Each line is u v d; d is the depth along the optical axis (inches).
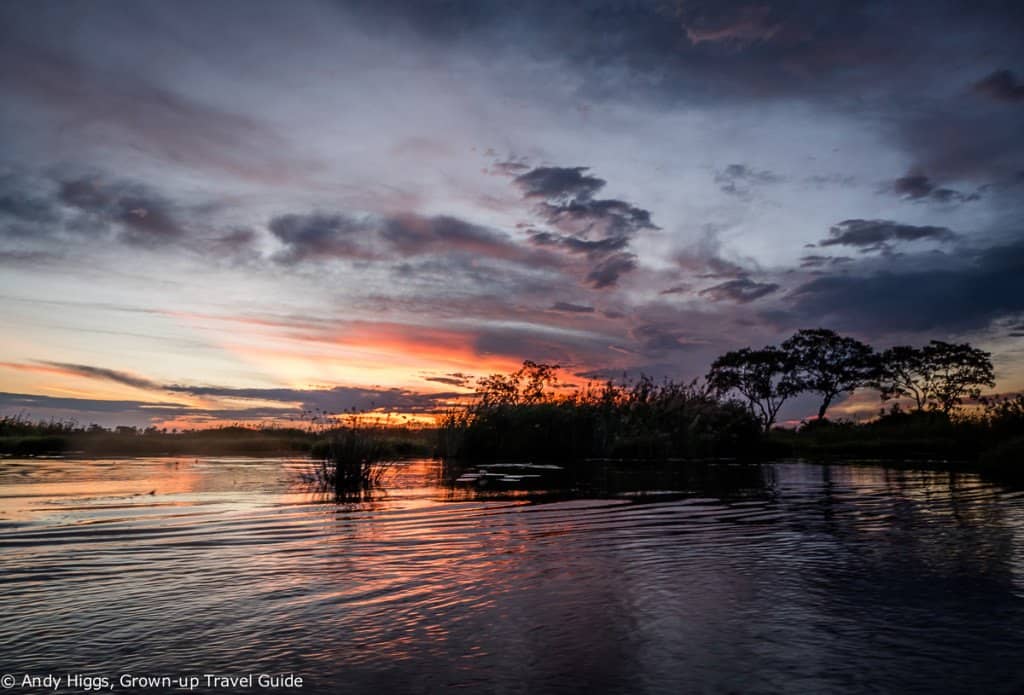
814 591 169.5
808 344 1975.9
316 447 782.5
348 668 119.3
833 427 1517.0
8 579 178.7
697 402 933.8
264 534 245.3
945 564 199.5
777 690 110.0
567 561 202.8
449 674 116.7
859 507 331.6
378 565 196.5
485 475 517.7
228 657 124.4
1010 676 115.6
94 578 180.1
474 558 206.8
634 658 124.1
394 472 547.2
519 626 142.2
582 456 807.7
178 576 182.7
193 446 871.1
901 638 134.8
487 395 822.5
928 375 1929.1
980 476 530.9
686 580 180.7
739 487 434.3
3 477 450.3
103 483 413.7
